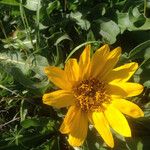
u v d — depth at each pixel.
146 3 0.19
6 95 0.18
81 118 0.16
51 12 0.19
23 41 0.19
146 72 0.18
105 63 0.17
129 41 0.19
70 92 0.16
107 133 0.16
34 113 0.19
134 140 0.18
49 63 0.18
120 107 0.17
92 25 0.19
